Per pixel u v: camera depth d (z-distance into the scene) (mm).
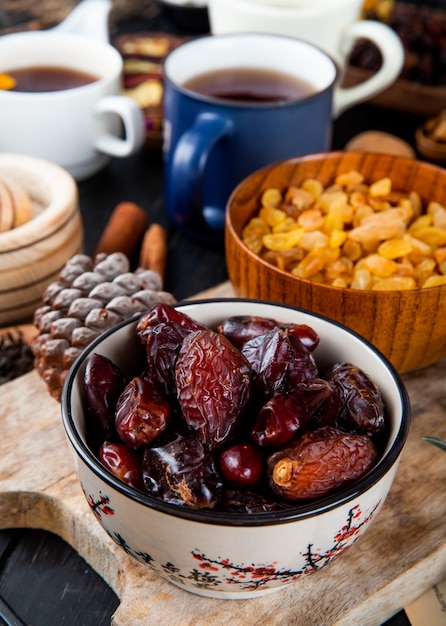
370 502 432
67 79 730
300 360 453
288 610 466
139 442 436
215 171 647
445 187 597
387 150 721
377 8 844
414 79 795
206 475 427
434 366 586
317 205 600
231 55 692
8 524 518
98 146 712
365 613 475
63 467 521
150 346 459
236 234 553
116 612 463
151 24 931
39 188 633
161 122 745
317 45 717
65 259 608
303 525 417
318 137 649
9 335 593
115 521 434
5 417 544
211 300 496
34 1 954
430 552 487
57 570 501
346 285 563
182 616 462
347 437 437
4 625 477
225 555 423
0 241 578
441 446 477
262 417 434
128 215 666
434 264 568
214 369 437
